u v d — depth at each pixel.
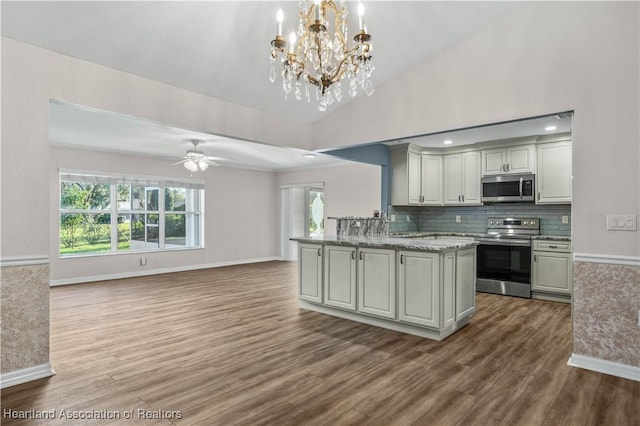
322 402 2.30
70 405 2.26
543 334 3.58
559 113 2.91
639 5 2.56
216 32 2.84
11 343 2.54
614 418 2.13
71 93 2.84
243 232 8.72
